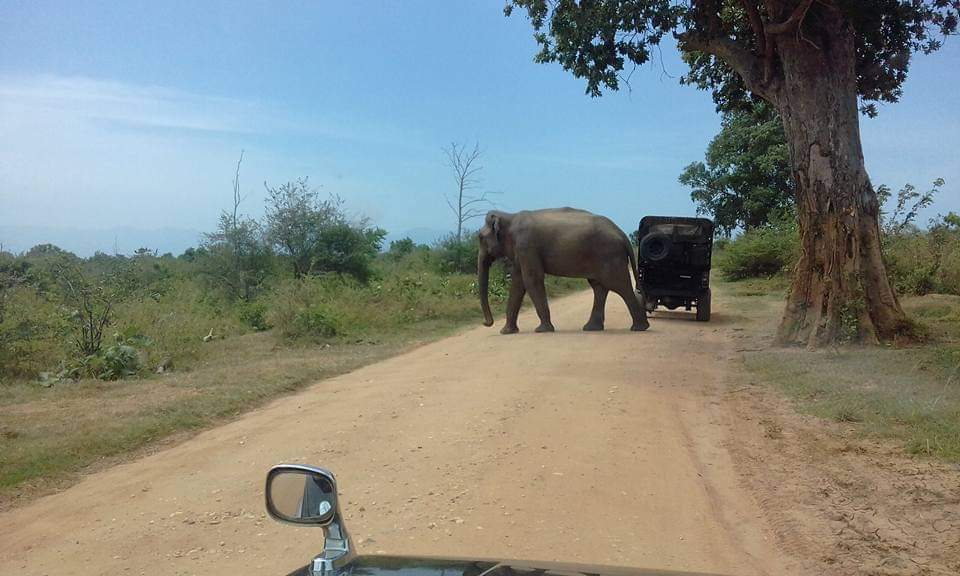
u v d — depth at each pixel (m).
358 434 7.73
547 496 5.83
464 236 37.03
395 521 5.43
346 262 25.03
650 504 5.68
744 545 4.96
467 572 2.27
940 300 16.53
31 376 12.16
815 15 12.56
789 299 13.09
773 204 37.94
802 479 6.14
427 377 10.80
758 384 9.83
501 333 16.69
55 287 15.41
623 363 11.38
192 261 26.88
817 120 12.51
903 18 13.84
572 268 16.45
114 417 8.59
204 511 5.80
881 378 9.30
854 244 12.27
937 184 21.30
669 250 18.12
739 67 13.91
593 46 14.22
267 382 10.68
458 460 6.75
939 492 5.57
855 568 4.54
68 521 5.69
